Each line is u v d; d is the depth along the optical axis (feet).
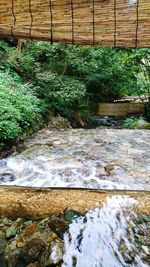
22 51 25.82
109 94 34.19
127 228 5.54
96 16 3.36
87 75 29.78
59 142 17.12
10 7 3.48
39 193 6.19
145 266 4.82
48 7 3.41
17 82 22.25
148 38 3.34
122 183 10.61
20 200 5.95
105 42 3.42
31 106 17.84
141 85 31.48
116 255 5.05
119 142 17.37
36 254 5.04
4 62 24.23
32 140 17.39
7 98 16.22
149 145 16.61
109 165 12.57
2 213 5.77
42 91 23.85
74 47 26.17
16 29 3.52
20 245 5.24
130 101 33.88
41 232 5.45
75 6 3.36
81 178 11.14
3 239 5.38
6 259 5.01
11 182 10.76
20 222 5.67
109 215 5.73
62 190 6.35
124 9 3.30
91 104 31.53
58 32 3.46
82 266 4.82
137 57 28.07
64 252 5.09
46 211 5.75
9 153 14.11
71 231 5.48
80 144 16.72
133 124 26.11
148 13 3.27
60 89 23.94
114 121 30.73
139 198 6.16
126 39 3.37
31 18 3.47
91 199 6.04
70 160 13.38
